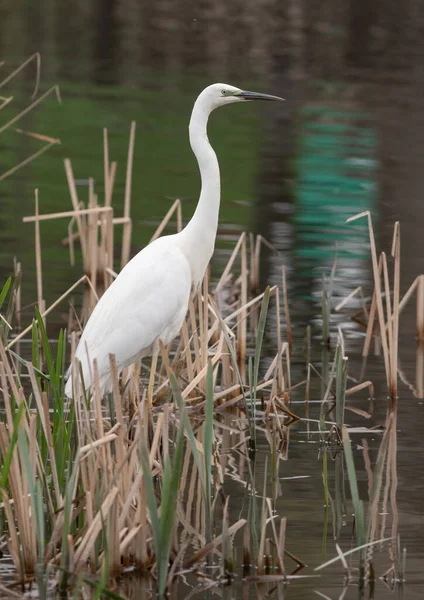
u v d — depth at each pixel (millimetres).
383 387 11914
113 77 33125
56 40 38312
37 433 8148
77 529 7617
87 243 15797
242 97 10641
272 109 29594
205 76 33656
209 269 15703
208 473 7215
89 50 37094
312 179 22266
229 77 33250
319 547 7766
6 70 32344
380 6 43281
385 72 34781
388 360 11438
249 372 10234
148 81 32812
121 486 7449
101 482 7324
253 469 9445
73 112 28031
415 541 7840
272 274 16156
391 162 24094
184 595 6934
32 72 32688
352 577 7281
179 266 10305
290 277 16062
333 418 10930
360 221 19188
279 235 18188
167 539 6762
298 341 13539
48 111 27984
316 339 13711
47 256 16562
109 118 27641
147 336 10023
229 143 25438
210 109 10695
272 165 23375
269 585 7125
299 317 14539
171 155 24359
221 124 27812
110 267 15266
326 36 39688
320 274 16234
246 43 38500
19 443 6828
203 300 11227
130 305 9914
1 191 20203
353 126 27734
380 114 29250
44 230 18203
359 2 43375
